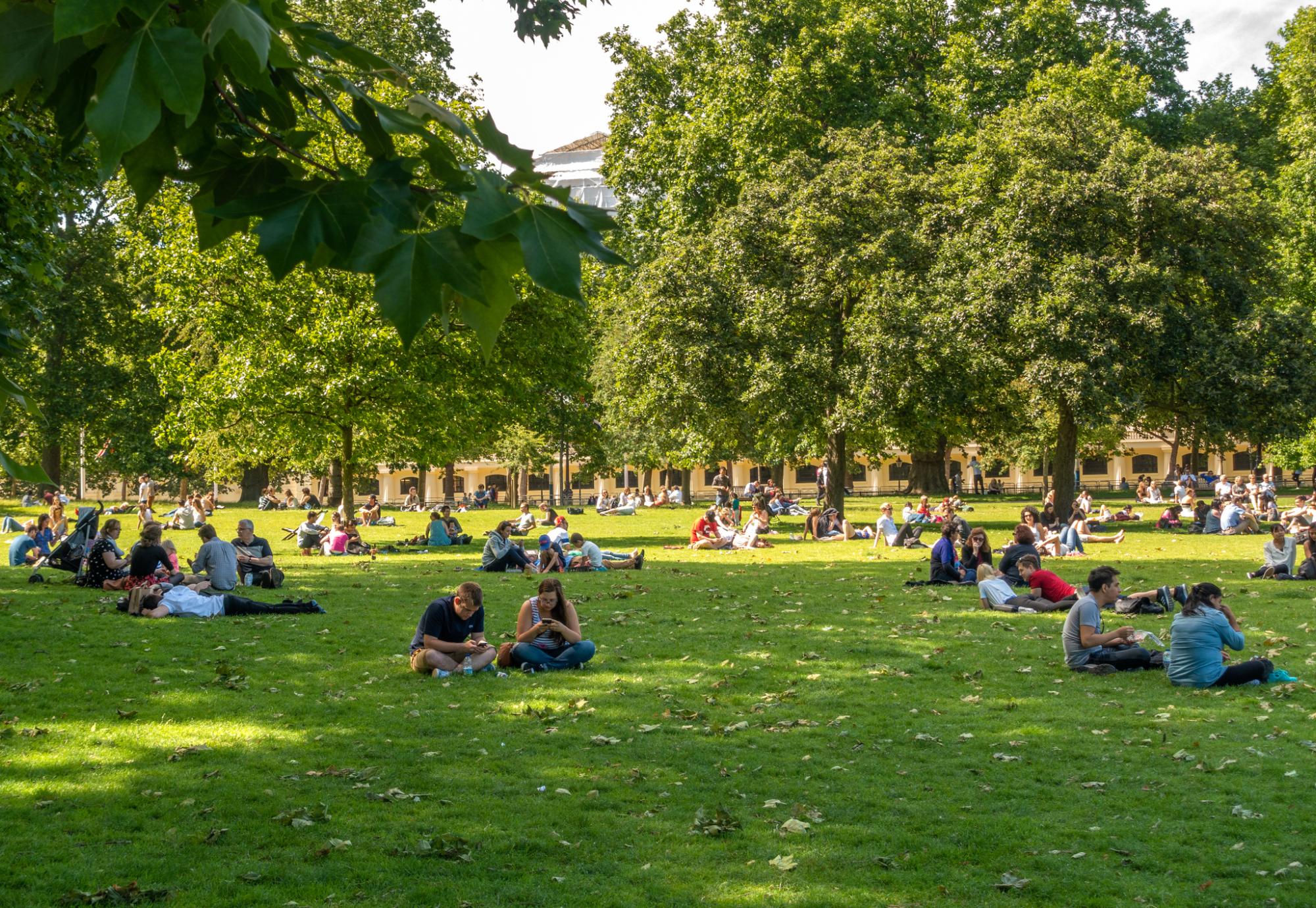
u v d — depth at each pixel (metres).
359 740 8.48
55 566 18.30
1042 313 31.19
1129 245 33.84
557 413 36.19
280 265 2.42
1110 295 32.16
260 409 29.94
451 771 7.69
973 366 32.16
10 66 2.50
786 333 33.78
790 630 13.87
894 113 41.25
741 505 56.69
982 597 15.95
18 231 12.38
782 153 39.88
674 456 50.34
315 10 36.34
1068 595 15.59
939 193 35.50
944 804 7.00
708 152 41.31
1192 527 34.16
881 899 5.51
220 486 63.59
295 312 29.70
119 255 32.88
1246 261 33.66
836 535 31.94
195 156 2.88
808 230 33.38
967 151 37.81
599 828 6.56
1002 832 6.48
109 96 2.26
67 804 6.91
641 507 60.19
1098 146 34.31
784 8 41.97
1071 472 35.94
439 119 2.70
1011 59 42.19
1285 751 8.10
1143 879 5.76
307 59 2.79
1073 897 5.52
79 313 45.75
